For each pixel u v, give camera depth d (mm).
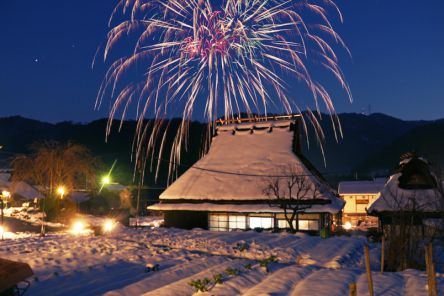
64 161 46469
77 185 50625
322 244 16328
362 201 55906
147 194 62500
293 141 32188
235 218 28016
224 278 10359
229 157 32062
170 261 13000
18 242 17344
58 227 35312
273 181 28266
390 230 13492
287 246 15500
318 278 10266
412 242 13305
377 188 56031
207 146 35781
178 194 30031
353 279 10258
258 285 9648
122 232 20188
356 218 53281
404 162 26953
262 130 33500
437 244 15000
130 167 75625
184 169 68438
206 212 28781
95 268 12008
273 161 30344
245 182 29094
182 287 9414
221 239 17234
